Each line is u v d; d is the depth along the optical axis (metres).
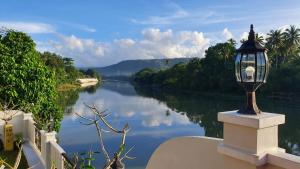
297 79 42.41
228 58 55.75
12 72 10.74
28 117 9.79
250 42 2.43
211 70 58.94
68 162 5.03
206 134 24.55
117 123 27.77
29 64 11.37
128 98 55.97
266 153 2.35
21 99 10.88
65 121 25.92
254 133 2.34
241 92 51.88
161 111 38.12
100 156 13.31
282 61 52.62
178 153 3.62
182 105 44.62
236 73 2.52
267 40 51.22
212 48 60.25
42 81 11.49
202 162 3.26
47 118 11.48
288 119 31.53
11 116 9.04
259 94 45.56
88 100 48.34
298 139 23.73
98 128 4.05
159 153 3.97
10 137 8.66
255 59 2.38
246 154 2.38
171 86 75.94
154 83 97.06
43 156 7.38
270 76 44.47
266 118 2.33
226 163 2.62
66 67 86.19
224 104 44.22
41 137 7.67
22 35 12.26
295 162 2.15
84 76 118.94
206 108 40.81
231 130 2.53
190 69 66.12
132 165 14.52
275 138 2.44
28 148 8.70
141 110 38.69
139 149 18.03
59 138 19.23
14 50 11.70
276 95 43.34
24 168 7.07
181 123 29.52
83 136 20.25
